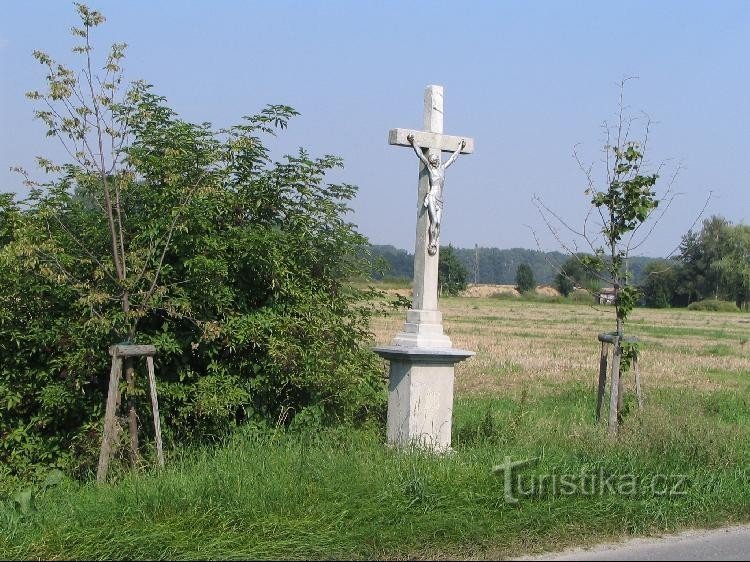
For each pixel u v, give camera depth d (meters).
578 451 9.45
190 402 10.09
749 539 8.05
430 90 10.43
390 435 10.17
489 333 47.59
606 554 7.45
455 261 115.38
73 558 6.61
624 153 11.21
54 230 10.07
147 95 10.31
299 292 10.72
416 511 7.66
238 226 10.79
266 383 10.45
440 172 10.33
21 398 9.69
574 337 44.72
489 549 7.33
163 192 10.01
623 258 11.36
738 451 10.11
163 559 6.61
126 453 9.30
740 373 27.84
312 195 11.08
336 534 7.12
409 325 10.28
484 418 12.57
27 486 9.10
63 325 9.62
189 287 9.89
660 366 29.11
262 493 7.56
